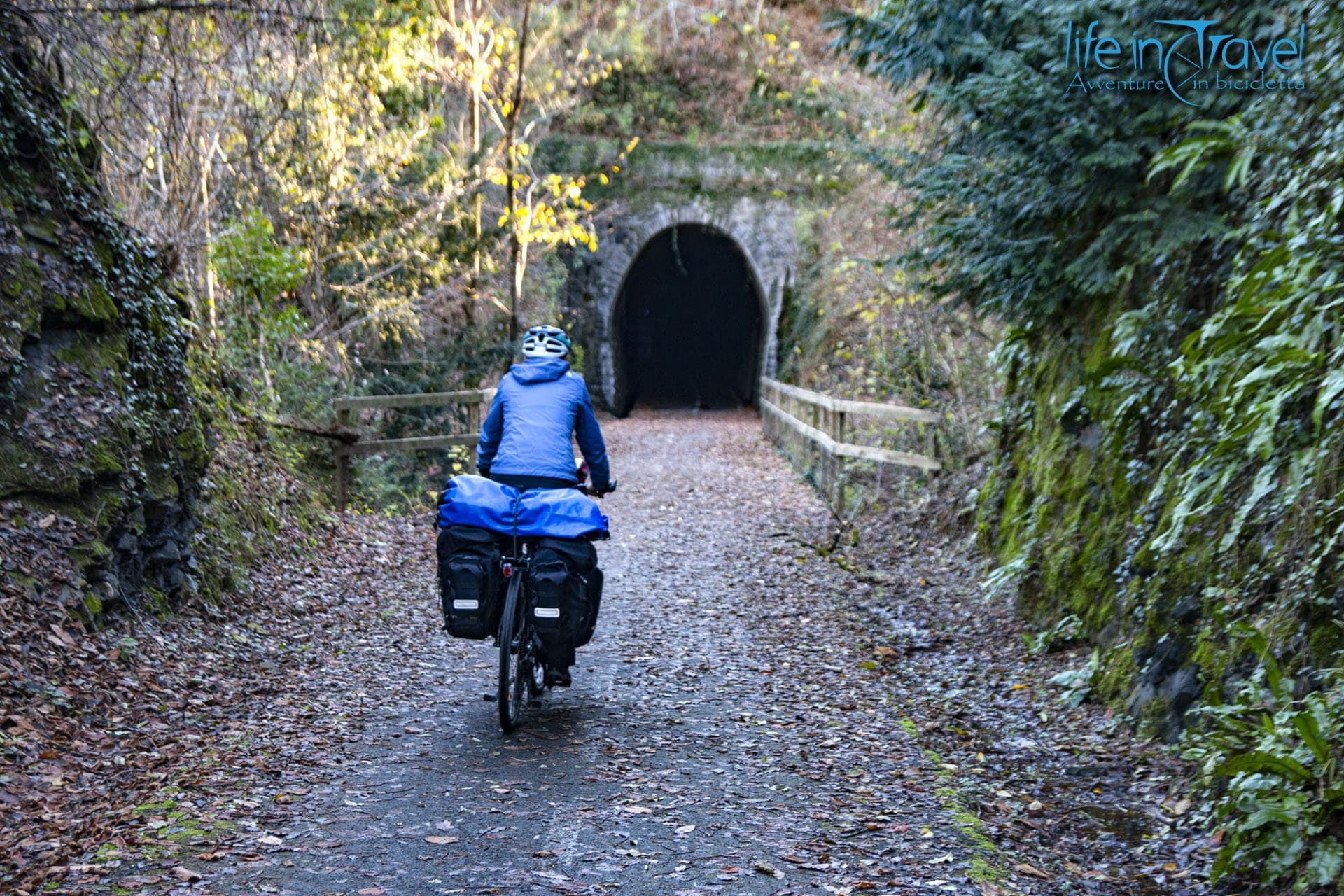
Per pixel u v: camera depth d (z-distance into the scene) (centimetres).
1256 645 445
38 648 541
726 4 2805
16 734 473
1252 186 591
